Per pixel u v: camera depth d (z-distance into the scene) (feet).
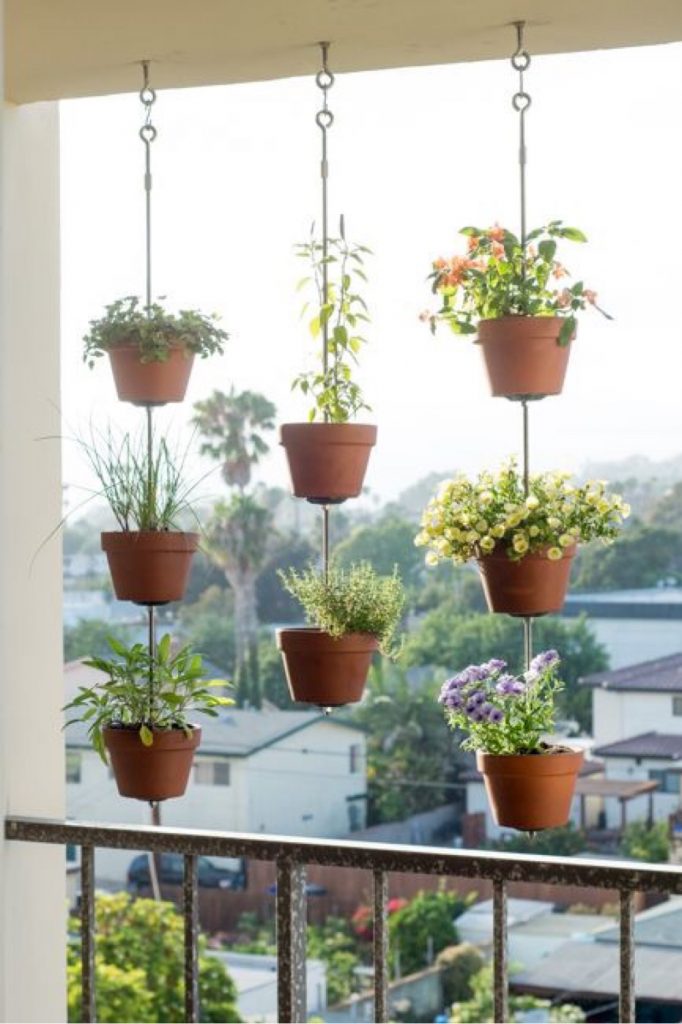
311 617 11.31
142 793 11.23
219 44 10.98
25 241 11.99
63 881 12.19
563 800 10.64
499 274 10.99
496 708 10.71
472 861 8.87
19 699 11.76
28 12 10.31
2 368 8.47
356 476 11.39
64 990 12.21
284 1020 9.36
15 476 11.81
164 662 11.39
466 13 10.39
